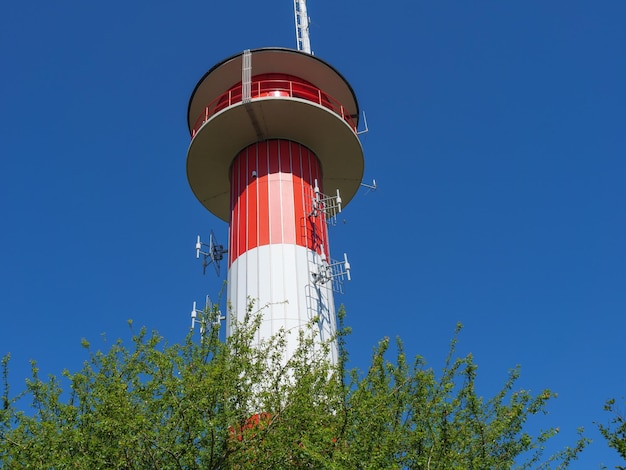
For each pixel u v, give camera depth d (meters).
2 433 15.49
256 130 32.72
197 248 34.00
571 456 15.80
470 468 15.14
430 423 16.00
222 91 34.78
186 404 14.90
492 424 15.92
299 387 16.38
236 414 15.32
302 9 39.91
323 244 31.06
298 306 27.83
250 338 17.97
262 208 30.95
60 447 14.56
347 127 32.75
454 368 17.23
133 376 17.16
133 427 14.32
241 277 29.44
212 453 14.43
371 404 15.77
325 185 35.62
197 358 17.17
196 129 34.97
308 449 14.30
